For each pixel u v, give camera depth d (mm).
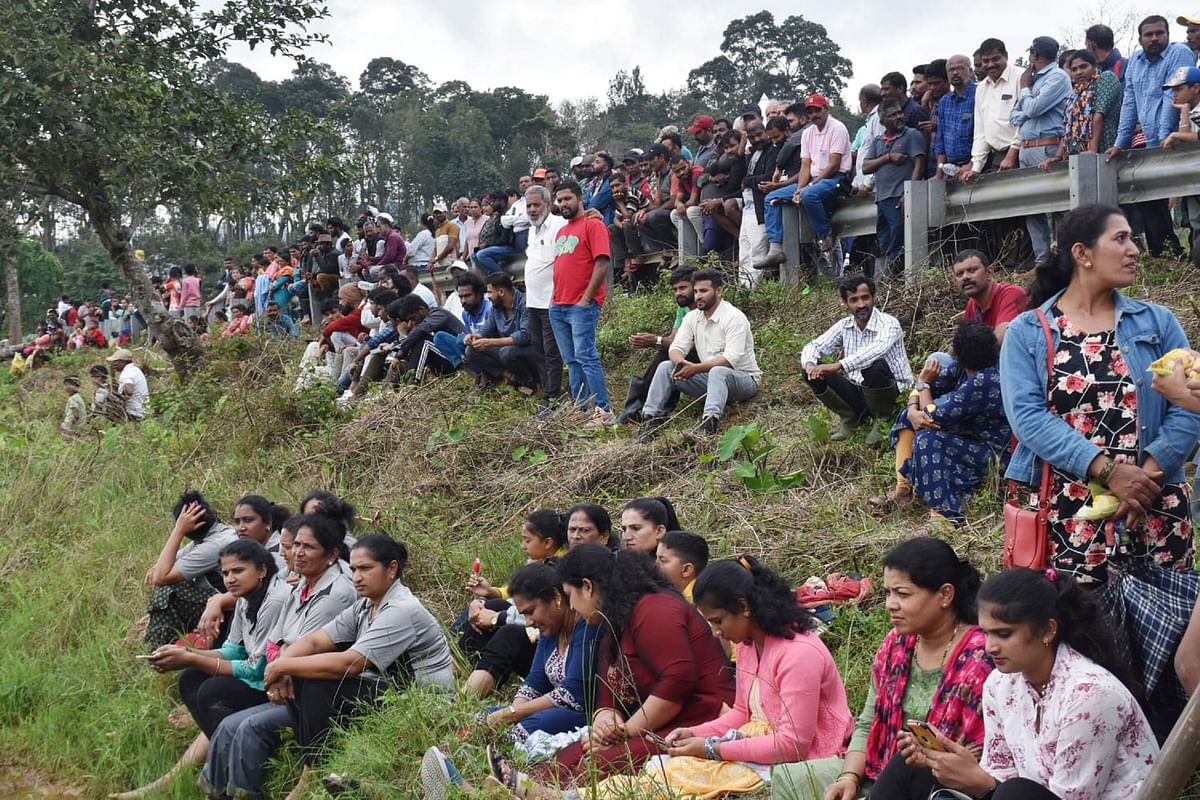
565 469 8836
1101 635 3691
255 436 11391
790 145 10836
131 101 14148
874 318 7934
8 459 12180
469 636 6676
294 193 16109
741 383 8938
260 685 6297
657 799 4539
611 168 13555
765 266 10914
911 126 10047
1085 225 4082
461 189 46156
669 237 12492
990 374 6555
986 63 9500
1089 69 9008
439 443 9688
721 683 5121
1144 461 4039
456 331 11500
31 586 9242
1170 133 8594
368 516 8727
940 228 9703
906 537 6551
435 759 4836
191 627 7512
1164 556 4121
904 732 3836
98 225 15461
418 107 52562
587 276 9727
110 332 26703
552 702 5547
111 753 6688
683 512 7656
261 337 16391
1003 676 3816
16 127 13812
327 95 50781
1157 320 4109
